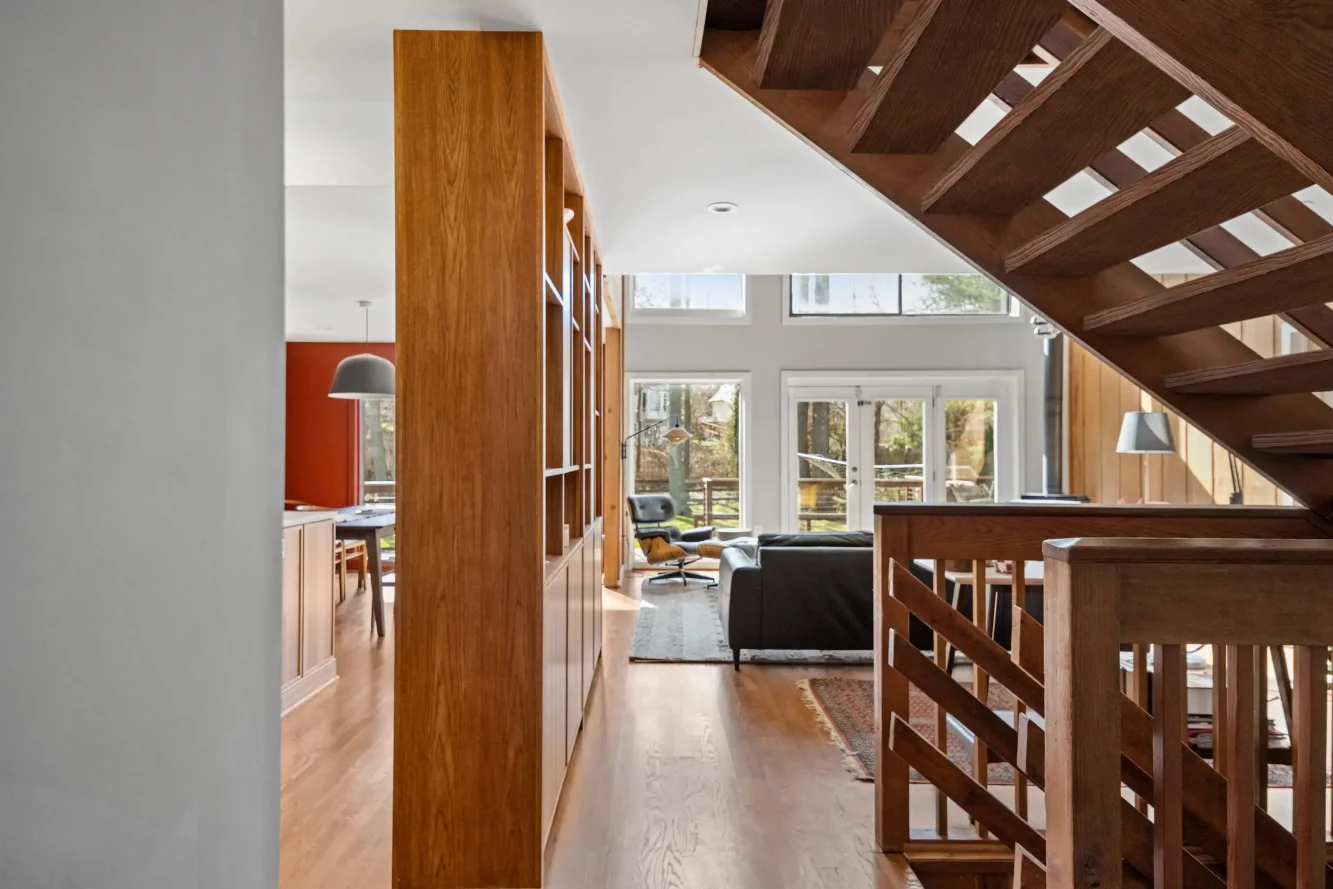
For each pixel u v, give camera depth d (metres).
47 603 0.64
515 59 2.59
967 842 2.80
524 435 2.59
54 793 0.65
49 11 0.64
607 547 8.48
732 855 2.75
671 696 4.64
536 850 2.55
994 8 1.70
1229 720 1.45
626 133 3.41
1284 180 1.78
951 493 9.38
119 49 0.73
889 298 9.49
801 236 5.05
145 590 0.77
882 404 9.43
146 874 0.77
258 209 1.01
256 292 1.00
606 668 5.26
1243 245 2.62
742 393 9.42
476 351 2.59
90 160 0.69
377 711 4.30
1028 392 9.36
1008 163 2.15
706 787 3.33
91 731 0.69
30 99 0.62
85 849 0.68
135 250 0.75
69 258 0.66
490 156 2.59
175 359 0.82
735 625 5.23
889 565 2.71
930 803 3.29
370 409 9.77
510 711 2.57
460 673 2.58
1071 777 1.35
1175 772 1.40
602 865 2.67
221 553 0.91
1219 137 1.65
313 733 3.96
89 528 0.69
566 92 3.03
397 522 2.59
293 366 9.57
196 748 0.86
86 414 0.69
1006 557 2.69
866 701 4.54
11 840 0.61
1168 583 1.37
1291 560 1.36
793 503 9.38
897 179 2.56
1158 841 1.41
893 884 2.56
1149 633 1.37
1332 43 1.23
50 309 0.64
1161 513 2.67
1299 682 1.41
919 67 1.97
